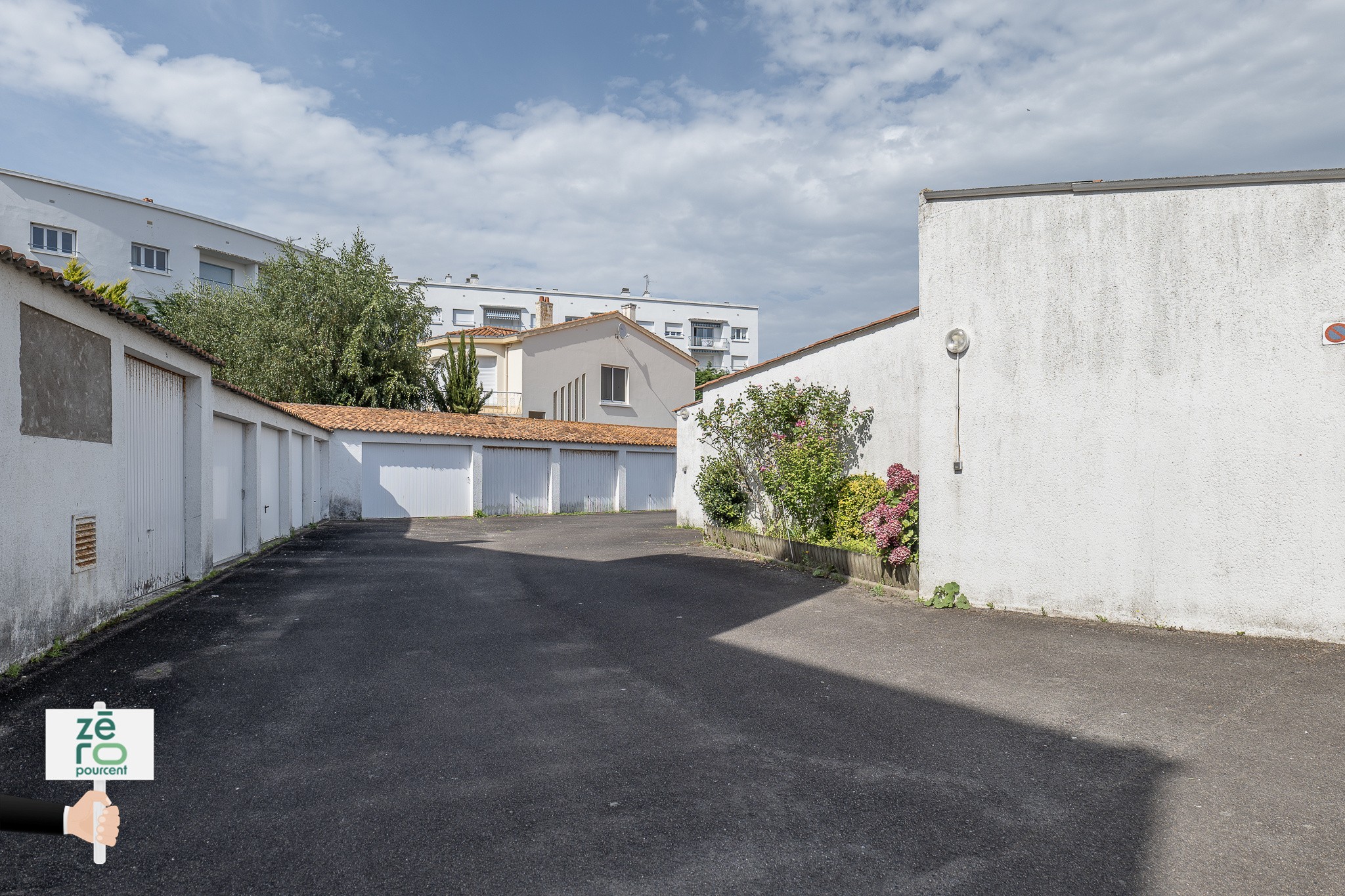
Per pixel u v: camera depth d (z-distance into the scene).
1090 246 7.79
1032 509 8.05
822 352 13.52
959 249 8.34
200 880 3.06
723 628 7.79
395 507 23.75
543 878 3.10
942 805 3.80
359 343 29.45
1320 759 4.34
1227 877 3.14
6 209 32.28
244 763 4.26
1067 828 3.57
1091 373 7.79
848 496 11.82
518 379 33.50
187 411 10.08
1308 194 6.96
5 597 5.54
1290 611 6.99
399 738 4.69
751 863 3.23
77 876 3.08
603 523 22.36
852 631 7.53
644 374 37.44
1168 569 7.46
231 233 39.88
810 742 4.66
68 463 6.54
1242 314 7.19
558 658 6.64
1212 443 7.29
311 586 10.14
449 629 7.75
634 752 4.49
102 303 6.91
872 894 3.01
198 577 10.14
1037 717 5.09
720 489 15.43
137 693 5.38
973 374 8.30
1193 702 5.32
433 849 3.32
